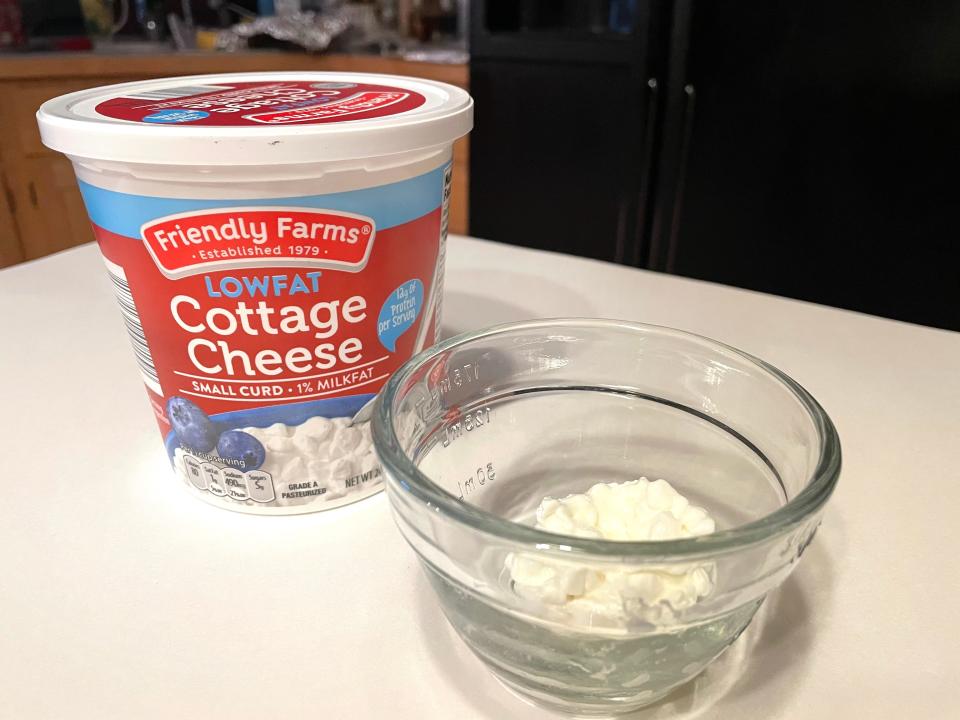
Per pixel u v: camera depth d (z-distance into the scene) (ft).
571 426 1.14
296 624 0.91
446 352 0.99
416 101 1.06
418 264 1.03
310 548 1.04
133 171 0.84
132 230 0.90
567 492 1.09
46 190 4.77
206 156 0.82
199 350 0.95
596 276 2.06
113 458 1.24
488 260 2.18
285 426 1.01
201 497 1.12
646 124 4.01
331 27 5.08
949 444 1.29
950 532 1.08
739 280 4.19
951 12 3.21
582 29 4.50
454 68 4.58
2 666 0.85
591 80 4.07
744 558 0.70
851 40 3.45
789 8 3.52
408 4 5.34
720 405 1.04
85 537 1.06
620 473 1.11
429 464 0.99
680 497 0.90
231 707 0.80
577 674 0.74
